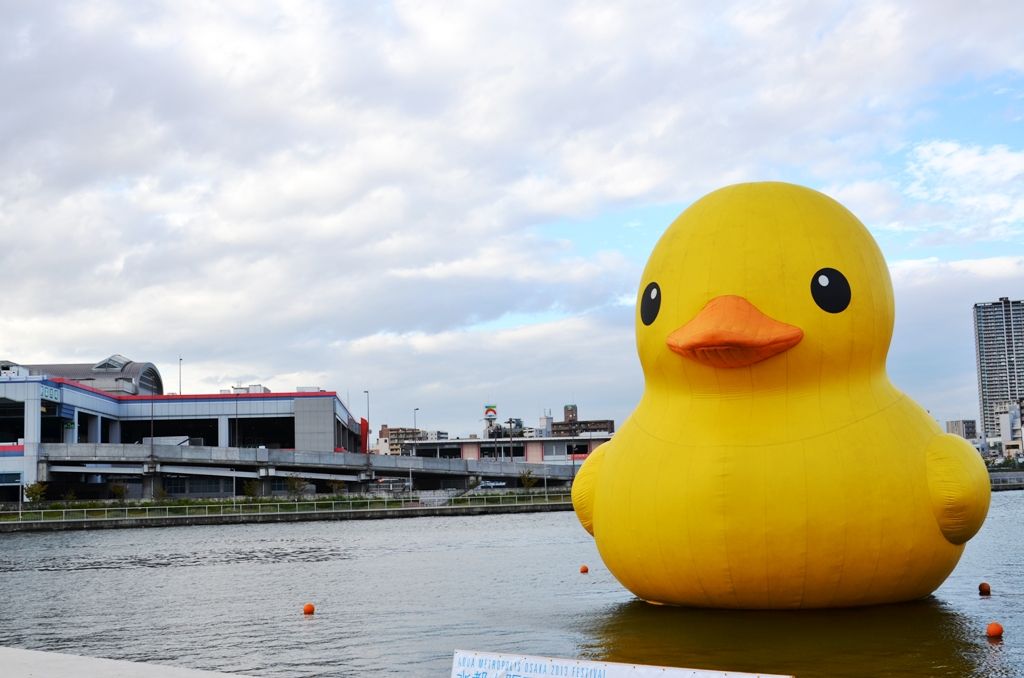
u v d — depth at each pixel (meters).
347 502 78.19
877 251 16.69
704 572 15.27
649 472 15.80
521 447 157.50
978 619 16.06
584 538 43.88
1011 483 109.62
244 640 17.88
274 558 37.94
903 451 15.37
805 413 15.30
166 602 24.31
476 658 10.12
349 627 18.94
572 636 16.33
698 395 15.93
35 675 12.98
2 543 54.72
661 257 16.70
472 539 45.62
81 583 29.98
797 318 15.34
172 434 124.81
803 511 14.66
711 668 13.16
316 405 112.44
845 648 13.96
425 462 97.88
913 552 15.12
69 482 99.38
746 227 15.89
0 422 102.12
